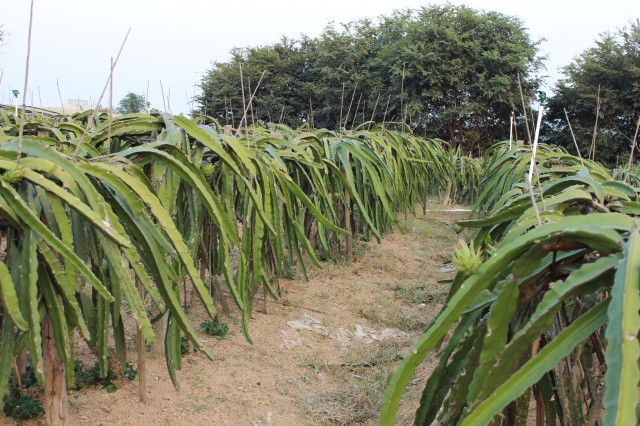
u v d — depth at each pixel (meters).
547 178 2.79
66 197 1.46
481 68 16.53
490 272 1.06
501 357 1.04
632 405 0.79
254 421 2.36
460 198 9.09
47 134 2.54
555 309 0.98
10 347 1.46
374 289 4.26
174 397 2.46
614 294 0.88
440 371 1.33
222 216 2.19
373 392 2.66
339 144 4.39
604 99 13.23
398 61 16.02
